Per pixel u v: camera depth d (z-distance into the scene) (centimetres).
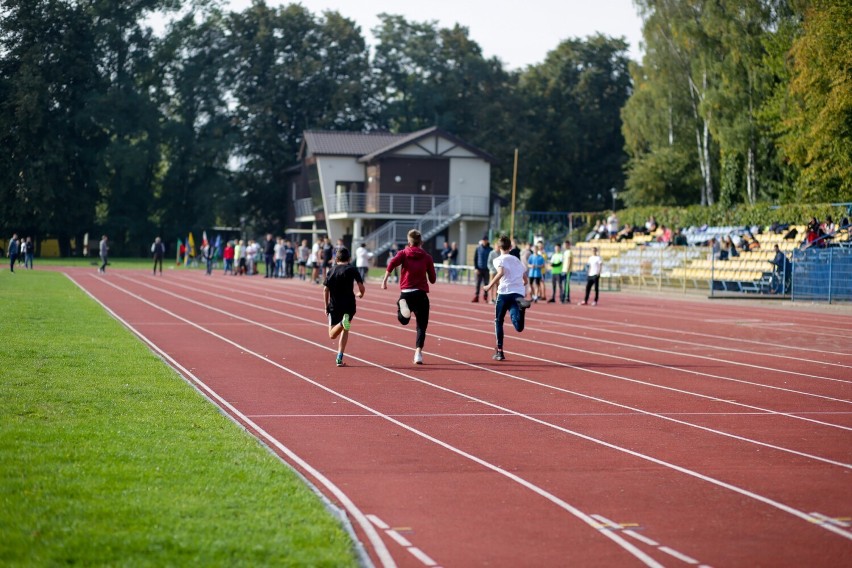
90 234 8994
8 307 2512
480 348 1909
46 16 8425
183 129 9031
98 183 8638
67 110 8606
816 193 4888
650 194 6612
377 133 8119
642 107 6575
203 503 691
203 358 1664
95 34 8638
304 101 9556
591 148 9481
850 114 4638
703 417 1161
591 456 930
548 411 1186
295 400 1232
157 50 9031
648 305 3438
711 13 5731
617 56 9638
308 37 9706
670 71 6234
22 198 8162
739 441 1016
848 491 804
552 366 1638
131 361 1513
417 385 1387
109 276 5062
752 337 2227
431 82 10012
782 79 5488
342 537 627
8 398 1111
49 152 8250
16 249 5097
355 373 1505
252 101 9425
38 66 8312
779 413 1197
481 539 659
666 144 6619
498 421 1112
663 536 673
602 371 1581
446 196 7469
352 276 1583
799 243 4000
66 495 698
